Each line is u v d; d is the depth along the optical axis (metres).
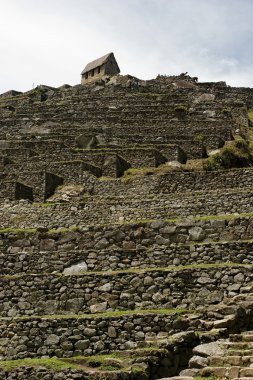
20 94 71.88
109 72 82.31
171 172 34.75
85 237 21.91
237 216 21.08
